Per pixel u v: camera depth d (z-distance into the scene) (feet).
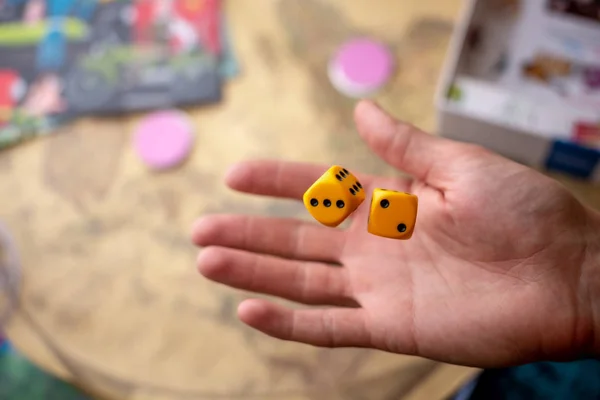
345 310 1.27
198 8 1.80
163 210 1.66
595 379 1.49
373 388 1.48
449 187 1.25
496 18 1.72
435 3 1.78
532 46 1.69
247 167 1.35
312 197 1.13
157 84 1.75
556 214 1.21
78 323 1.59
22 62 1.78
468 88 1.60
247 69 1.77
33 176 1.72
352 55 1.75
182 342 1.56
